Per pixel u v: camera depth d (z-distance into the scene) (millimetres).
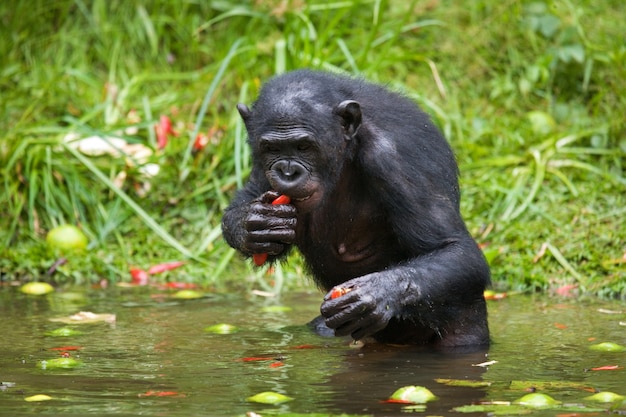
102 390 8266
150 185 16578
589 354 9773
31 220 15680
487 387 8406
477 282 10086
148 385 8461
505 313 12070
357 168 10281
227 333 10875
